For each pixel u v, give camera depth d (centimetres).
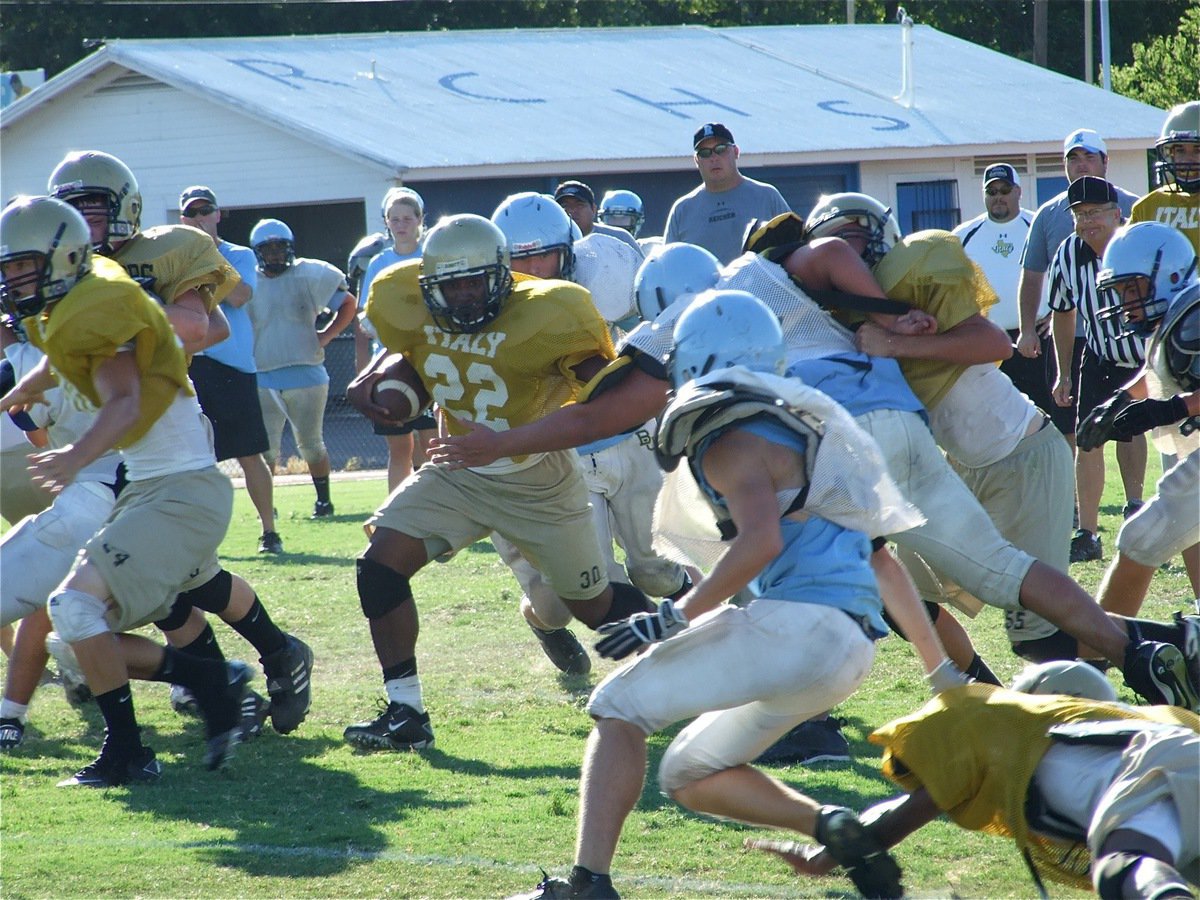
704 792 1118
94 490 1580
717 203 2342
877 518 1081
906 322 1440
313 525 3219
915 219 6400
